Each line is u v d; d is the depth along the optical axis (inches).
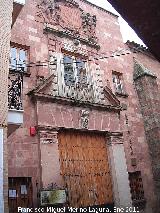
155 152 565.6
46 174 404.8
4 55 334.6
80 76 533.0
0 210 267.9
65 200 389.7
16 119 328.2
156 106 598.5
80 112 489.1
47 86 459.8
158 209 532.7
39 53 487.5
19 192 383.9
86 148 485.4
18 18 488.4
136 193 524.1
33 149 413.7
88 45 574.9
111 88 570.3
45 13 532.1
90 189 457.1
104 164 497.4
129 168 525.7
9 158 384.8
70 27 559.8
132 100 601.9
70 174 444.5
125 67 629.3
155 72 692.1
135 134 568.1
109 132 517.0
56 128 444.8
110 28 649.0
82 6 614.2
